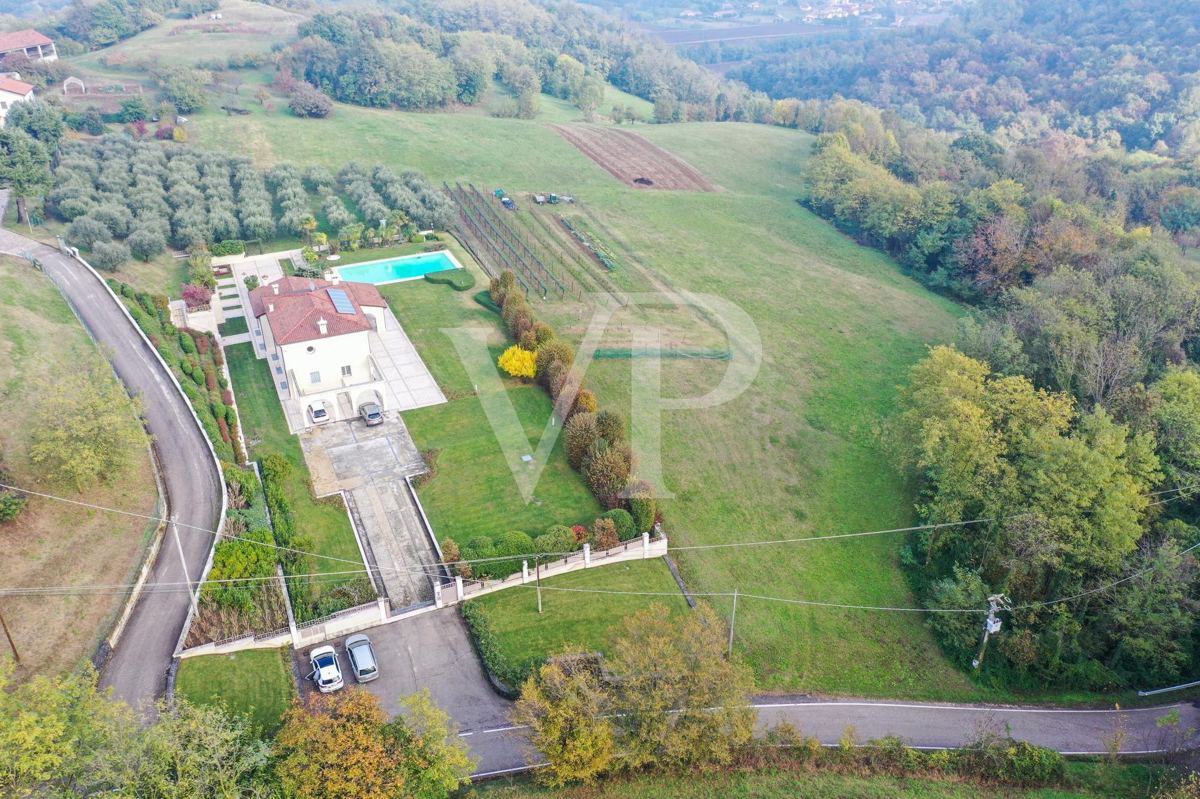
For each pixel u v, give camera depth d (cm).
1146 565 4844
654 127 15762
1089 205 10681
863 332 8450
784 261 10169
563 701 3625
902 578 5394
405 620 4688
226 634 4212
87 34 16862
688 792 3809
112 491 4875
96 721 3017
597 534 5156
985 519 5209
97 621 4106
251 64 15888
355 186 10562
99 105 12600
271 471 5491
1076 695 4709
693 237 10625
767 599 5119
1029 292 7438
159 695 3781
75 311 6681
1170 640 4719
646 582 5109
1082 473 4947
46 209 8469
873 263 10362
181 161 10200
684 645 3875
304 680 4203
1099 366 6109
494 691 4328
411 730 3469
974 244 9294
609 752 3656
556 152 13375
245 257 8956
